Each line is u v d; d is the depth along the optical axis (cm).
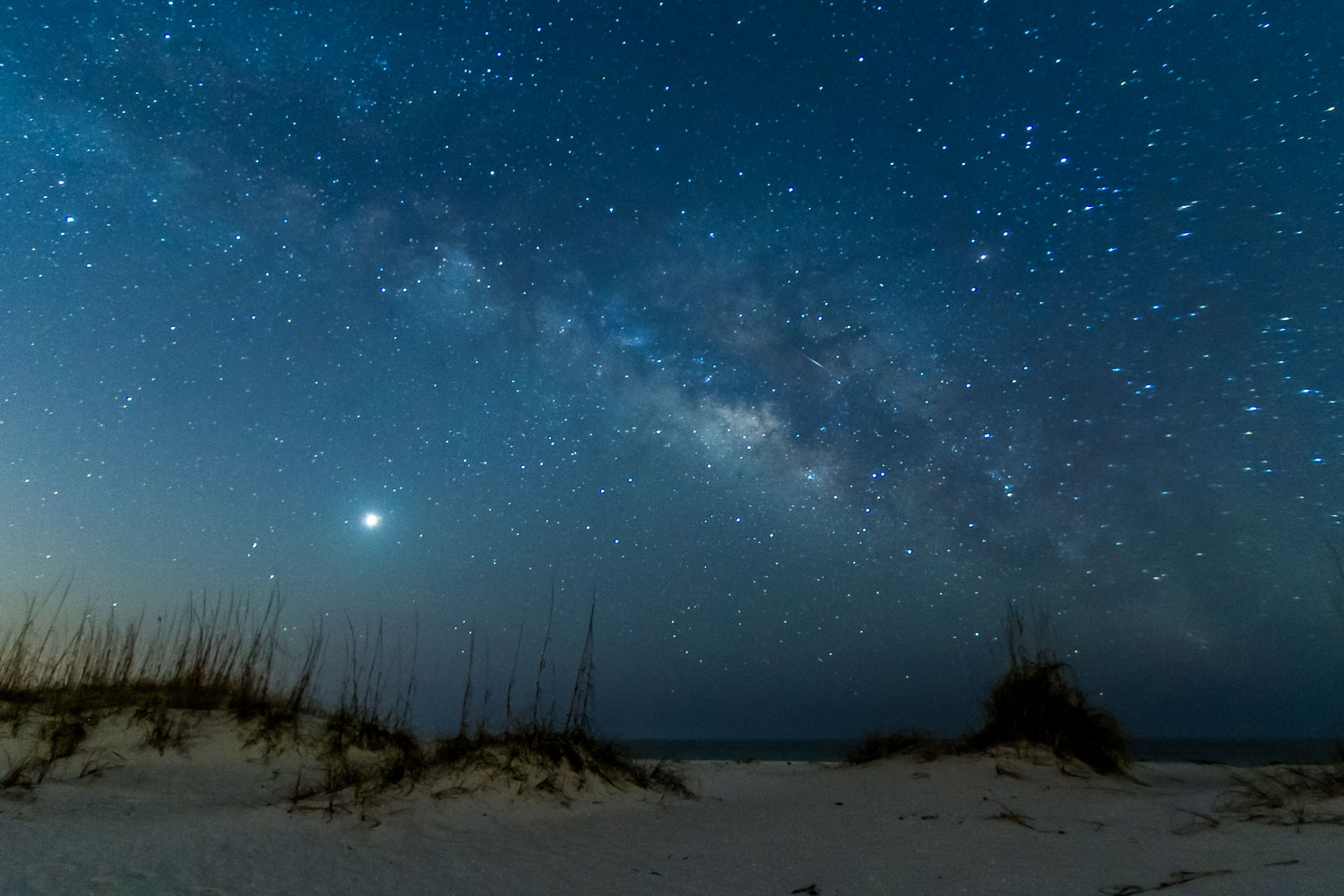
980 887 402
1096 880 396
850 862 484
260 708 855
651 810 722
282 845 511
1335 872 354
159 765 688
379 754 820
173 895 388
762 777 1047
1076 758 796
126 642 870
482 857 516
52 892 380
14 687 791
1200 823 515
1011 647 909
